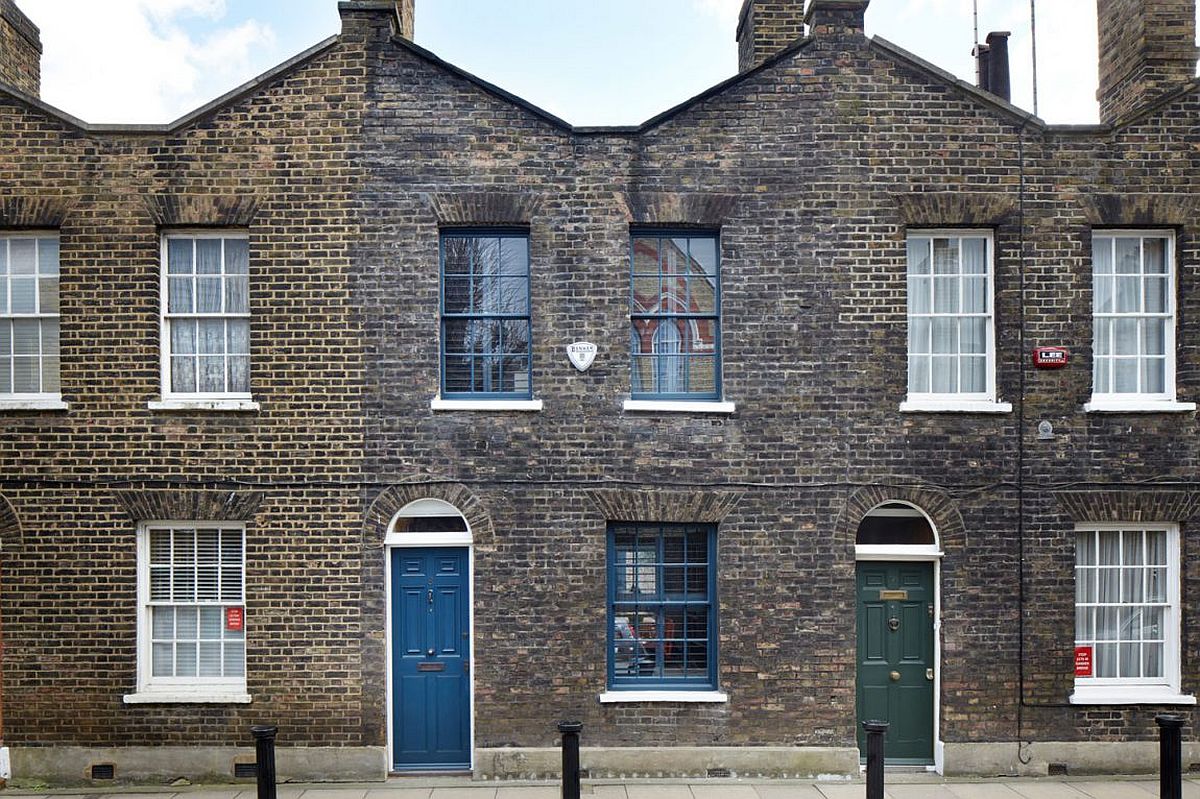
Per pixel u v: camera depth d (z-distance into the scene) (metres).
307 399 8.48
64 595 8.37
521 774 8.40
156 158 8.49
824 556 8.51
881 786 6.85
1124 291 8.84
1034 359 8.59
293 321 8.49
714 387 8.79
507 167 8.58
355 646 8.41
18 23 9.52
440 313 8.62
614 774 8.43
